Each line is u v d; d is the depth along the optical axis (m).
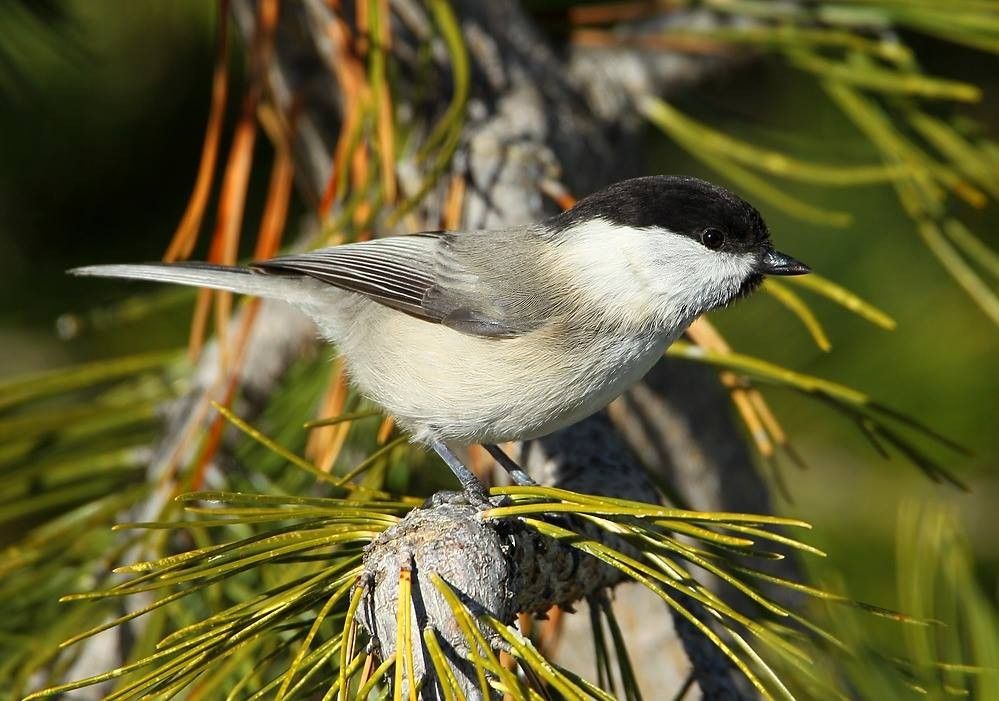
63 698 1.60
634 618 1.61
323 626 1.58
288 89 1.65
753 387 1.62
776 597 1.64
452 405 1.62
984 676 1.58
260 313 1.65
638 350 1.62
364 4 1.62
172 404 1.63
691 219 1.62
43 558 1.60
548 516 1.59
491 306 1.62
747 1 1.64
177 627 1.59
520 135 1.64
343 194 1.61
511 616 1.57
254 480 1.62
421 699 1.55
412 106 1.64
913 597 1.59
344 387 1.63
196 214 1.62
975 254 1.62
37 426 1.62
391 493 1.61
